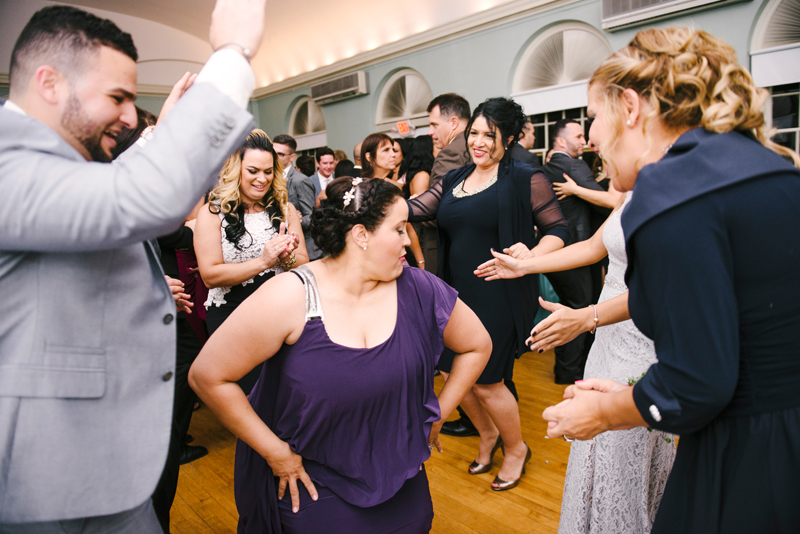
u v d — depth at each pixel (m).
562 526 1.56
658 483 1.50
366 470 1.17
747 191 0.75
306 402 1.13
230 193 2.14
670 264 0.77
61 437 0.83
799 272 0.76
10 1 9.45
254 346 1.11
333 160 5.70
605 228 1.56
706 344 0.75
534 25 6.87
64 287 0.83
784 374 0.78
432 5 8.13
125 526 0.97
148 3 10.43
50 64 0.77
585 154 4.25
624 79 0.88
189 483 2.42
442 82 8.15
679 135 0.88
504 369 2.14
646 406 0.85
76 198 0.71
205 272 2.14
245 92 0.81
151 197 0.73
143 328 0.94
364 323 1.19
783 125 5.20
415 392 1.23
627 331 1.47
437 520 2.04
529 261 1.75
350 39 9.67
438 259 2.37
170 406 0.98
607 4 5.95
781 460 0.78
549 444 2.62
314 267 1.20
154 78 11.45
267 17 10.14
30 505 0.82
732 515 0.82
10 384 0.79
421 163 3.46
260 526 1.27
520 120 2.09
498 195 2.08
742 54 5.20
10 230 0.72
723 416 0.83
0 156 0.72
